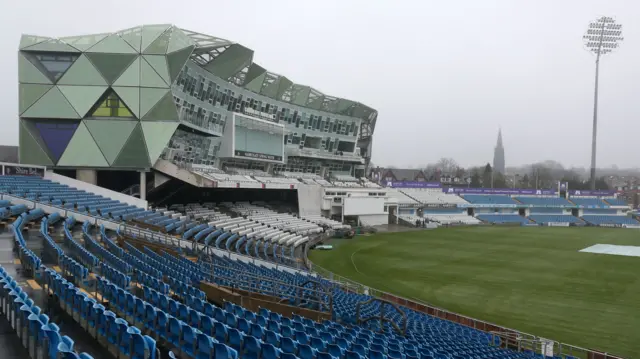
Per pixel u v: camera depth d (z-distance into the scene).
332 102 84.62
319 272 43.03
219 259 32.72
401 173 174.88
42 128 45.28
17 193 35.03
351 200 83.38
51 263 20.78
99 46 45.09
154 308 12.58
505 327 26.95
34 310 10.34
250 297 21.25
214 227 48.38
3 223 29.31
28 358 9.55
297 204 81.06
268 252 49.53
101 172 51.47
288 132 74.06
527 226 107.88
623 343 25.56
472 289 38.09
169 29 45.94
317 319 21.28
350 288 34.75
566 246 67.44
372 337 17.38
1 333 10.95
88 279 18.11
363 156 101.12
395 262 50.78
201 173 50.66
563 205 128.88
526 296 35.84
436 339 20.95
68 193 39.81
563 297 35.66
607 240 76.25
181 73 48.22
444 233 83.88
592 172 138.50
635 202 191.25
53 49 44.47
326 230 72.00
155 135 45.72
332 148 86.56
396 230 86.75
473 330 26.09
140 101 45.47
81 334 12.19
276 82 70.00
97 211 36.62
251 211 65.62
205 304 15.77
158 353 10.78
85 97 45.09
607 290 38.22
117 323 10.40
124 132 45.62
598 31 128.25
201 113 54.75
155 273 20.48
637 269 48.12
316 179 83.31
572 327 28.27
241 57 55.97
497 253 58.94
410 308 30.27
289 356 10.63
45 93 44.84
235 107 63.09
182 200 60.59
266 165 71.75
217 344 10.33
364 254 56.03
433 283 40.22
